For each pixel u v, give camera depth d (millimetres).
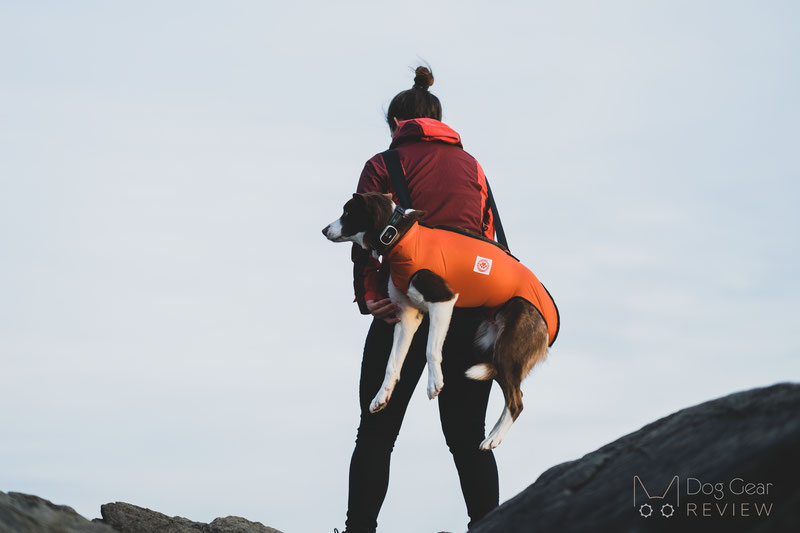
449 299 4113
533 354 4266
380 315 4211
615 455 2785
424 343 4277
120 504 4633
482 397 4266
